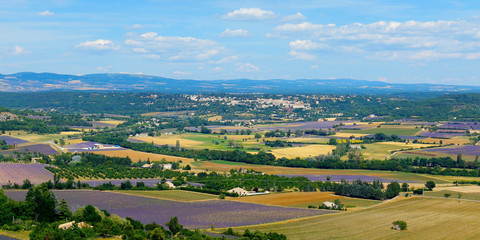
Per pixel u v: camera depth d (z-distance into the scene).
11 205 171.12
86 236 149.38
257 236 162.38
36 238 139.62
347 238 168.12
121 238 153.62
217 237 159.12
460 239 166.12
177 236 166.75
